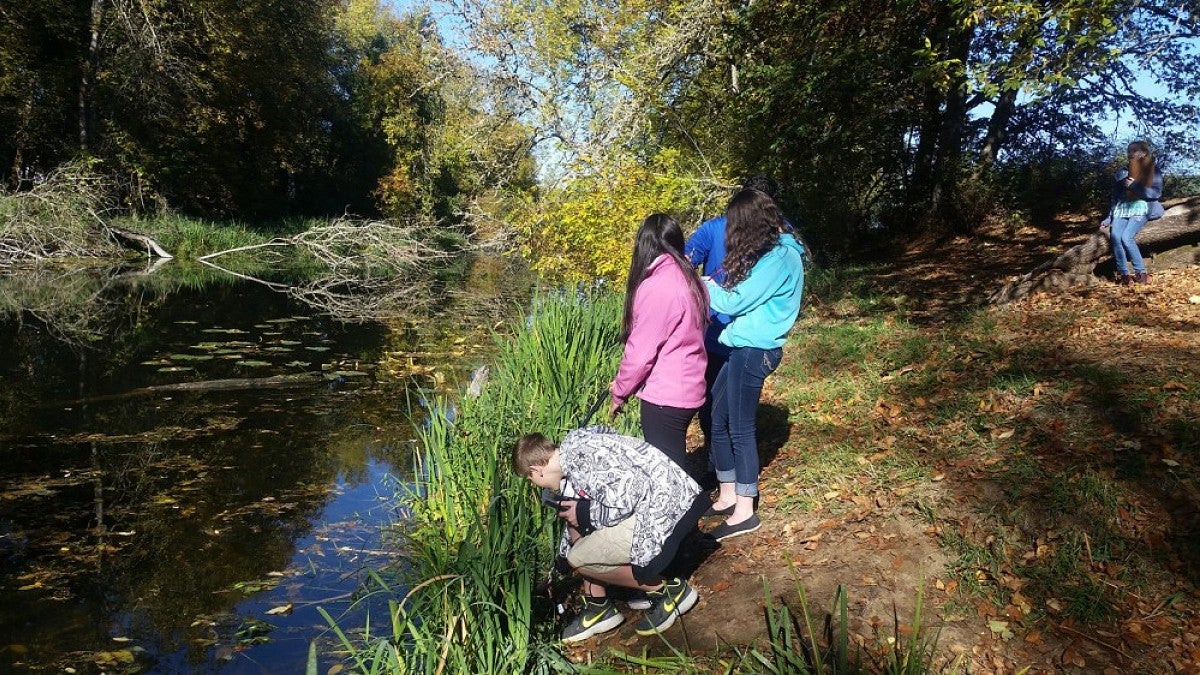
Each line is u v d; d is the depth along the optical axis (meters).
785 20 12.33
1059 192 14.67
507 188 15.52
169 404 8.05
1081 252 7.84
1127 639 2.86
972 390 5.16
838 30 12.43
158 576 4.39
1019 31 6.46
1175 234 7.88
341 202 38.72
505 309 15.82
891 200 15.47
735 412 3.98
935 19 11.59
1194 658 2.72
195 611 4.03
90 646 3.69
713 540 4.08
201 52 24.80
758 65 12.71
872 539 3.69
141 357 10.24
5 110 22.38
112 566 4.51
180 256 22.58
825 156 13.48
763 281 3.76
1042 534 3.47
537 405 5.25
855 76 12.06
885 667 2.82
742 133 13.57
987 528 3.58
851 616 3.19
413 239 20.94
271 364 10.02
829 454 4.71
